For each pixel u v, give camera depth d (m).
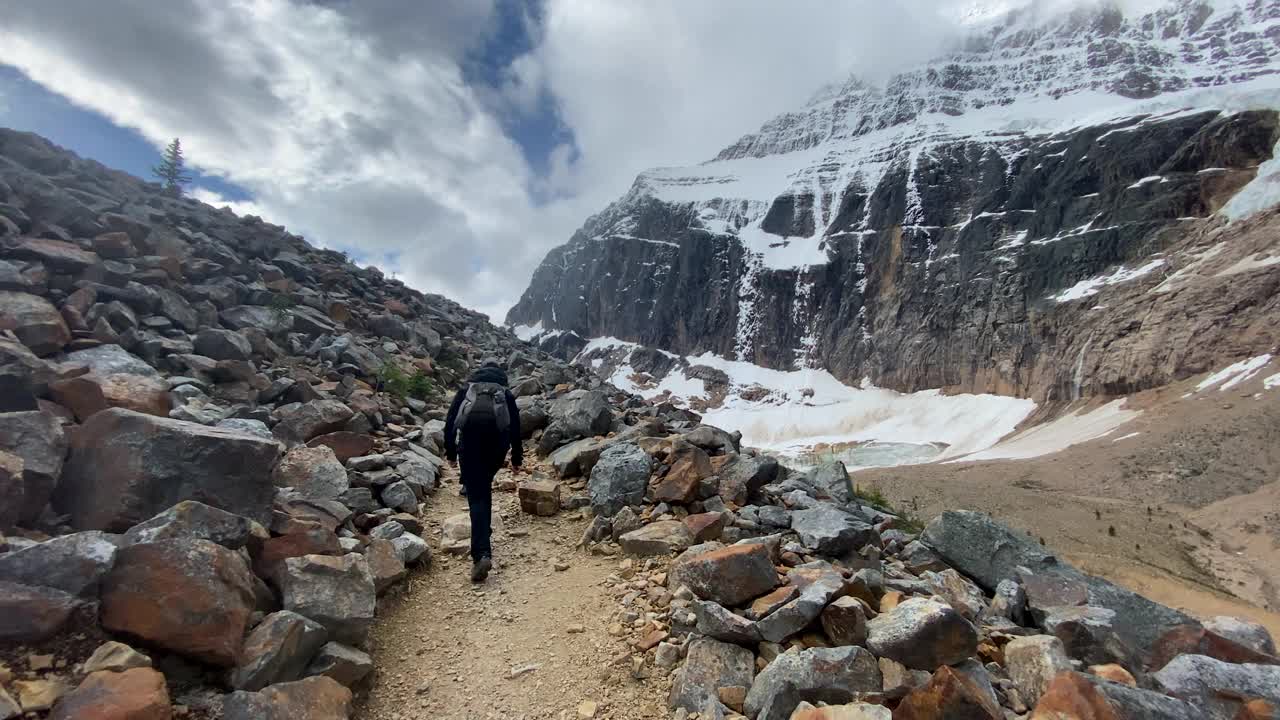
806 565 5.35
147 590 3.16
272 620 3.53
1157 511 53.97
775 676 3.65
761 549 4.80
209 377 8.13
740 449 9.68
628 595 5.19
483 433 5.91
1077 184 142.25
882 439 126.31
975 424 118.44
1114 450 70.75
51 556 3.11
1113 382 97.44
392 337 15.20
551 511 7.28
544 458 9.43
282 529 4.62
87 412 5.04
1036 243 140.25
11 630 2.79
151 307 8.95
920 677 3.65
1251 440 59.84
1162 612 5.02
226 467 4.38
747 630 4.18
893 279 173.25
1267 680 3.88
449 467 8.64
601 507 7.10
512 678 4.18
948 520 6.51
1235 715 3.66
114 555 3.24
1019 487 65.69
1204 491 55.03
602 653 4.45
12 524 3.55
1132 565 40.84
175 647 3.11
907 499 61.19
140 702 2.67
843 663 3.60
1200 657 4.15
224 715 2.93
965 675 3.69
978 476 72.00
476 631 4.80
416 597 5.21
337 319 14.41
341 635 4.02
